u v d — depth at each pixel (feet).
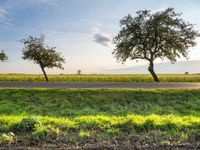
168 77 203.62
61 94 82.99
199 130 35.29
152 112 70.23
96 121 39.19
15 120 39.93
